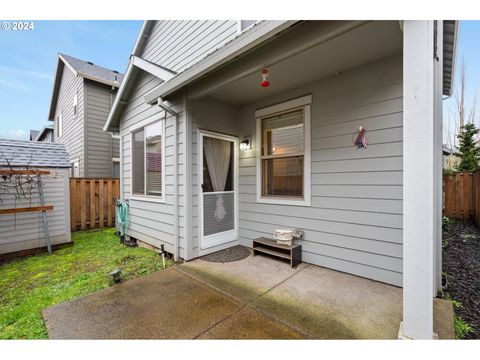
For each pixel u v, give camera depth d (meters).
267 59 2.54
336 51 2.68
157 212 4.38
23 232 4.39
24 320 2.27
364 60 2.90
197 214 3.85
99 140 9.04
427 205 1.59
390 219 2.82
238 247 4.37
